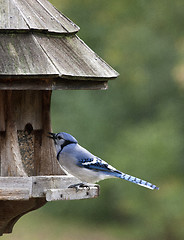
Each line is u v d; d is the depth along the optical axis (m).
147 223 16.05
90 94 16.58
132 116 16.67
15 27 7.48
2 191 7.20
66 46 7.88
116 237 16.66
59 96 16.36
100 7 17.14
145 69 16.83
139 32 16.88
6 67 7.01
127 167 15.05
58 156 8.51
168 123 15.88
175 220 15.65
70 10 16.98
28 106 8.11
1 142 7.70
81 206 17.31
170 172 15.34
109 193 16.34
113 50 16.77
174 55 16.88
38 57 7.29
